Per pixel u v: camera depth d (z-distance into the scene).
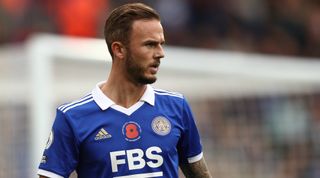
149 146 11.89
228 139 24.09
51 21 34.22
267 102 24.17
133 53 11.79
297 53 36.75
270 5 37.16
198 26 36.62
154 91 12.25
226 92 24.02
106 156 11.80
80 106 11.99
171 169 11.97
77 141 11.84
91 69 22.61
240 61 23.48
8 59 23.05
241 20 36.84
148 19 11.80
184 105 12.33
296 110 24.12
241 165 24.12
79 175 12.06
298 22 37.03
